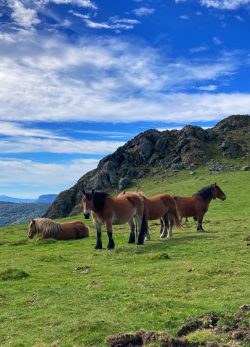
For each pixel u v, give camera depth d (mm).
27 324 12336
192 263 19047
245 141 132750
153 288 15367
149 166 121500
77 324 11727
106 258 22094
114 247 25516
